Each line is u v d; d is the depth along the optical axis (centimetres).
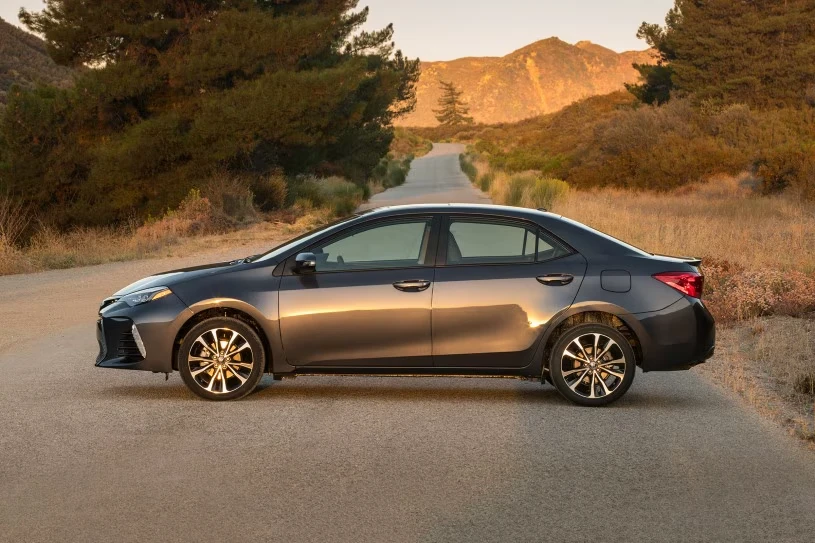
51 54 2914
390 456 537
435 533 411
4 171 2778
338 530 414
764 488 471
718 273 1207
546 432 593
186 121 2959
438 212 682
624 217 2055
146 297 689
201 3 3022
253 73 3000
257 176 3180
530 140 9744
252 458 533
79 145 2938
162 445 563
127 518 432
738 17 5378
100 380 775
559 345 662
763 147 3644
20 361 875
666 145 3812
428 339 662
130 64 2858
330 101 2867
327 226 698
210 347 684
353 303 663
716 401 682
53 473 505
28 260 1870
